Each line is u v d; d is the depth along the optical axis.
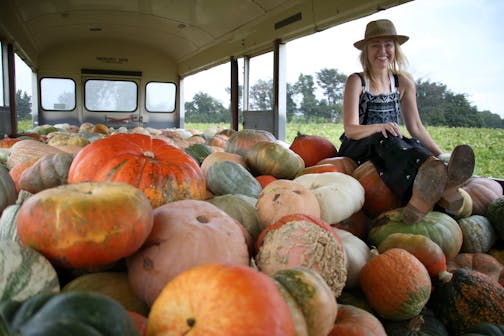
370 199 2.49
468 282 1.76
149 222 1.18
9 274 1.04
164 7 7.62
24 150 2.69
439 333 1.70
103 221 1.07
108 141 1.71
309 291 1.05
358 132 2.76
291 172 2.68
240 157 2.76
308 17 5.25
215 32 7.86
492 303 1.69
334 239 1.43
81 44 9.58
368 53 2.93
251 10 6.39
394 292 1.55
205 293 0.82
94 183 1.21
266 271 1.35
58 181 1.99
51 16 7.89
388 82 3.02
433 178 2.08
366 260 1.83
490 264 2.28
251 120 6.89
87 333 0.74
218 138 4.35
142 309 1.22
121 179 1.58
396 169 2.38
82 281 1.24
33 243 1.10
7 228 1.37
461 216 2.47
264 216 1.77
